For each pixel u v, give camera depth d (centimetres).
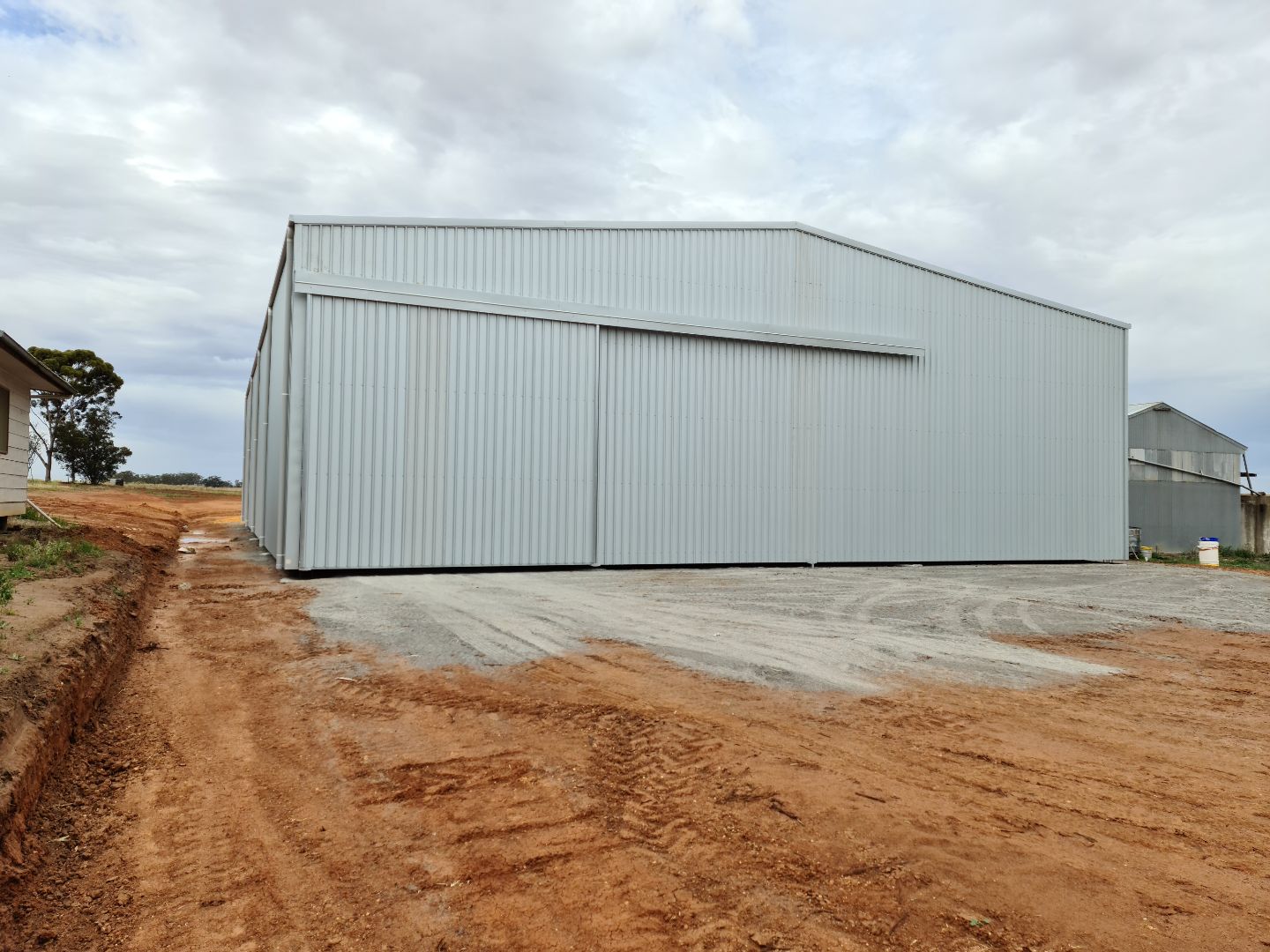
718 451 1833
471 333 1579
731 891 356
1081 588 1573
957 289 2136
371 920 329
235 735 557
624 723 596
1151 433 3034
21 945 304
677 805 450
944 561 2086
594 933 322
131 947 307
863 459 1997
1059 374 2278
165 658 776
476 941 315
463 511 1567
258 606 1088
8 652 552
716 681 723
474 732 571
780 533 1895
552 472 1652
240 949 307
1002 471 2180
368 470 1484
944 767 521
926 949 313
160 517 3031
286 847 394
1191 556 2955
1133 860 393
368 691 667
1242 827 436
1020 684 746
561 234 1677
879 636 972
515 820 427
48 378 1509
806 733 580
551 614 1056
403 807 442
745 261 1867
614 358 1731
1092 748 568
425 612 1050
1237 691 739
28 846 372
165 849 390
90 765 496
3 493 1433
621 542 1725
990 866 383
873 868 379
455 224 1572
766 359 1892
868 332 2006
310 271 1441
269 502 1856
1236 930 331
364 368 1484
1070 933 326
